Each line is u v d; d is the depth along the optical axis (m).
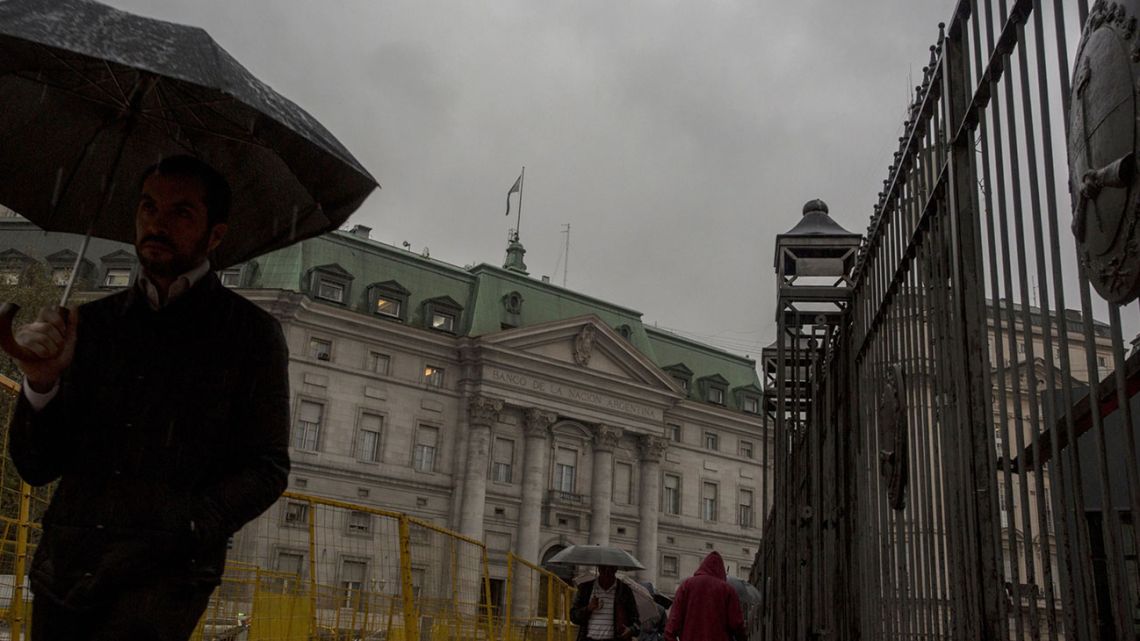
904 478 5.04
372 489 45.34
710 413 59.19
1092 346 2.60
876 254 6.04
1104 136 2.44
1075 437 2.74
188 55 2.35
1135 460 2.35
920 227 4.81
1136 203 2.25
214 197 2.59
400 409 47.25
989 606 3.52
